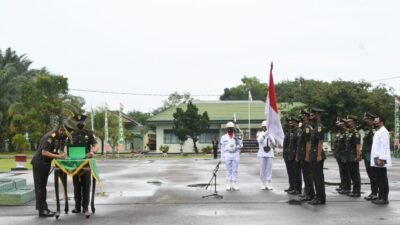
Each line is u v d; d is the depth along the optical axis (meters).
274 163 28.77
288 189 14.16
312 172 11.94
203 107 57.34
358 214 10.38
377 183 12.56
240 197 13.13
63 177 10.71
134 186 15.96
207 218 10.01
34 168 10.56
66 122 11.13
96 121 50.50
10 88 55.75
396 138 38.56
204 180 17.91
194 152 50.47
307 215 10.29
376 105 41.12
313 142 11.89
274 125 14.75
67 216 10.45
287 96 48.16
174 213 10.64
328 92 41.34
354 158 13.14
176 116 49.88
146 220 9.87
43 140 10.52
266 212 10.70
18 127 46.78
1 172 23.39
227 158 14.81
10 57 62.00
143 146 66.81
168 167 25.78
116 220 9.91
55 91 47.38
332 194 13.78
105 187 15.67
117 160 35.81
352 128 13.52
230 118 53.91
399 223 9.37
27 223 9.70
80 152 10.59
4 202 12.12
